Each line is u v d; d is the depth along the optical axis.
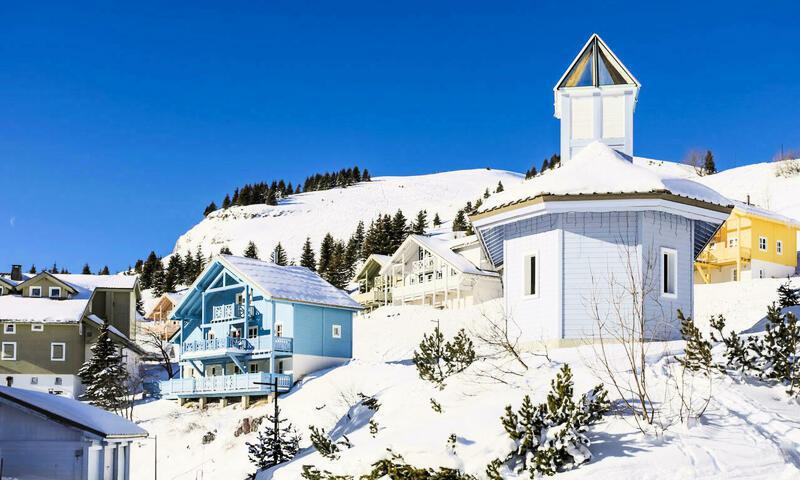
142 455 39.41
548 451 14.54
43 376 56.97
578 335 24.86
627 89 28.73
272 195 171.25
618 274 24.86
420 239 79.62
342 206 164.25
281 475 19.59
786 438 14.87
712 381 17.38
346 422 23.75
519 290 26.50
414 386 22.33
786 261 61.03
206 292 51.47
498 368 20.00
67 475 25.27
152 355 67.12
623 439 15.16
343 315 50.38
